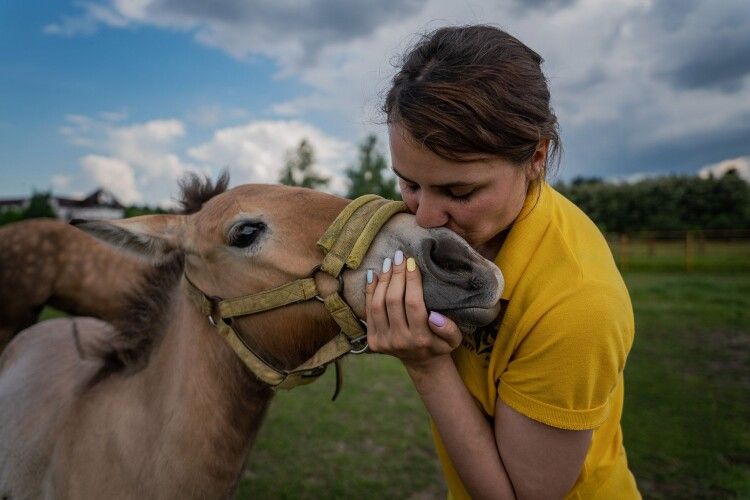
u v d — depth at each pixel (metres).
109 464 1.78
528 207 1.31
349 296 1.43
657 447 4.42
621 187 35.25
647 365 6.89
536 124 1.12
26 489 2.06
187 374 1.71
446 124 1.05
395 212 1.44
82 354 2.29
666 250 24.39
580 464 1.30
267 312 1.60
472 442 1.31
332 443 4.56
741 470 4.05
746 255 22.70
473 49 1.12
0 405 2.48
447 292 1.24
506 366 1.34
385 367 7.01
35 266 4.94
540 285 1.25
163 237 1.92
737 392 5.80
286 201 1.66
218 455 1.73
